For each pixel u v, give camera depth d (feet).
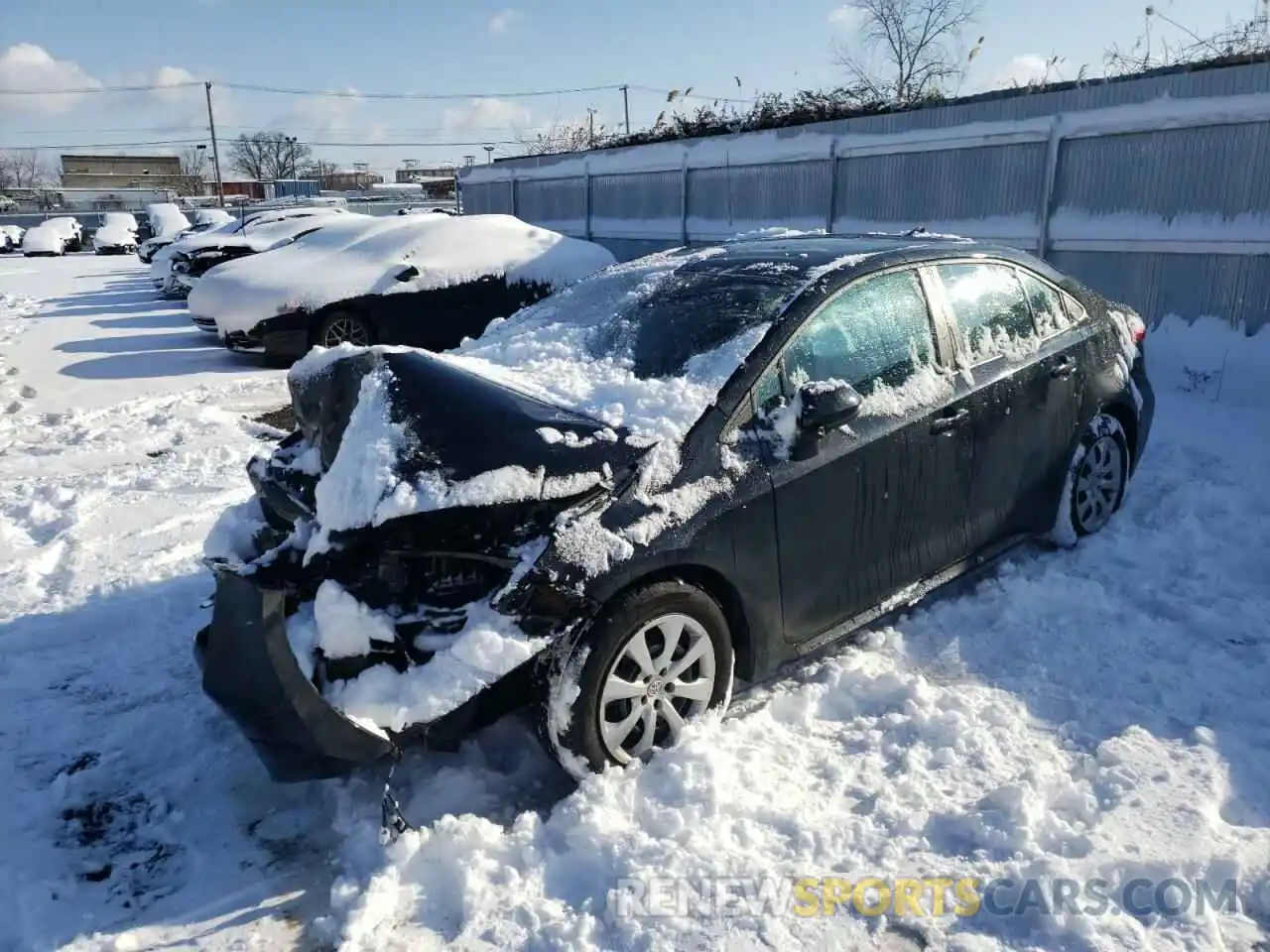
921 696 11.49
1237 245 24.40
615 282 14.79
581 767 9.84
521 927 8.46
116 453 24.30
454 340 34.60
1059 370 14.61
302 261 35.58
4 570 16.76
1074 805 9.58
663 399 11.02
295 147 277.85
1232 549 15.30
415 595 9.64
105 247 130.82
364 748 9.04
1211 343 24.98
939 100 35.19
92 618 14.82
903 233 16.06
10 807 10.46
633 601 9.82
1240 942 7.89
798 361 11.64
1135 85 26.53
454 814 10.02
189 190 274.36
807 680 12.20
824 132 38.19
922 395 12.59
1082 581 14.29
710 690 10.71
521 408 10.73
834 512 11.53
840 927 8.22
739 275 13.17
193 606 15.19
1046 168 28.94
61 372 35.94
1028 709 11.34
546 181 60.29
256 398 31.07
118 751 11.51
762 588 10.94
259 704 9.46
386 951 8.30
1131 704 11.28
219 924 8.77
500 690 9.55
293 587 9.42
